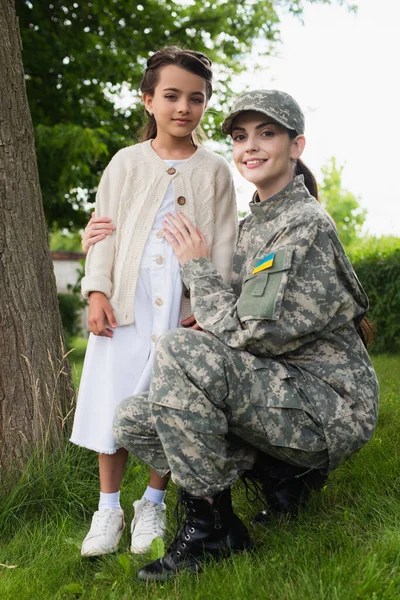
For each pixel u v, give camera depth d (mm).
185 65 2658
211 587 2074
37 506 3074
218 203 2838
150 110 2818
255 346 2285
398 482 2730
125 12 12180
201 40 12617
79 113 11758
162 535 2590
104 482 2691
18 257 3391
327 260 2322
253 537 2521
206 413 2207
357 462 3055
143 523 2590
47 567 2510
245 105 2498
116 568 2453
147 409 2422
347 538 2273
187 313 2709
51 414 3377
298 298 2271
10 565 2572
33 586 2348
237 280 2635
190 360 2219
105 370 2715
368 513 2512
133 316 2678
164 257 2688
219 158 2887
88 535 2609
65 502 3100
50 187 11102
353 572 1989
